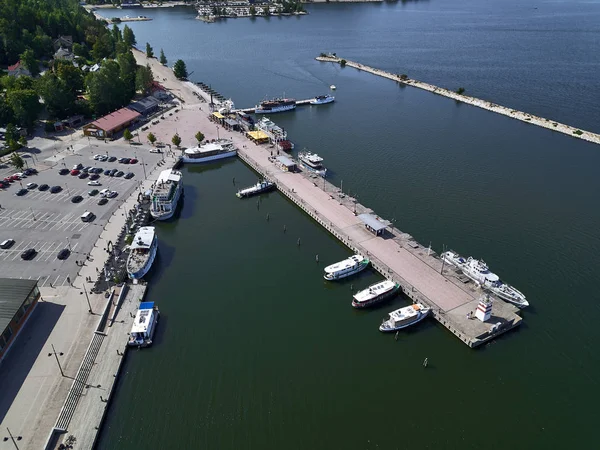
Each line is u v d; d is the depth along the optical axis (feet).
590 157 627.87
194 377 311.06
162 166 583.58
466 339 334.03
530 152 643.45
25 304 336.70
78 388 293.43
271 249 444.14
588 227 469.16
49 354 314.35
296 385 306.96
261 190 542.98
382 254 425.28
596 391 305.32
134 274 389.19
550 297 378.94
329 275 396.57
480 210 499.51
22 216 465.06
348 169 591.78
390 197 525.34
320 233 471.62
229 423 281.74
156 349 331.36
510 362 325.83
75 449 259.19
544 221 479.41
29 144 637.30
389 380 312.29
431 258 420.36
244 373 314.55
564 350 333.62
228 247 446.19
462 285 386.93
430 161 614.75
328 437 274.77
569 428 282.77
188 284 396.37
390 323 349.61
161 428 277.85
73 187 524.93
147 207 492.13
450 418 287.69
